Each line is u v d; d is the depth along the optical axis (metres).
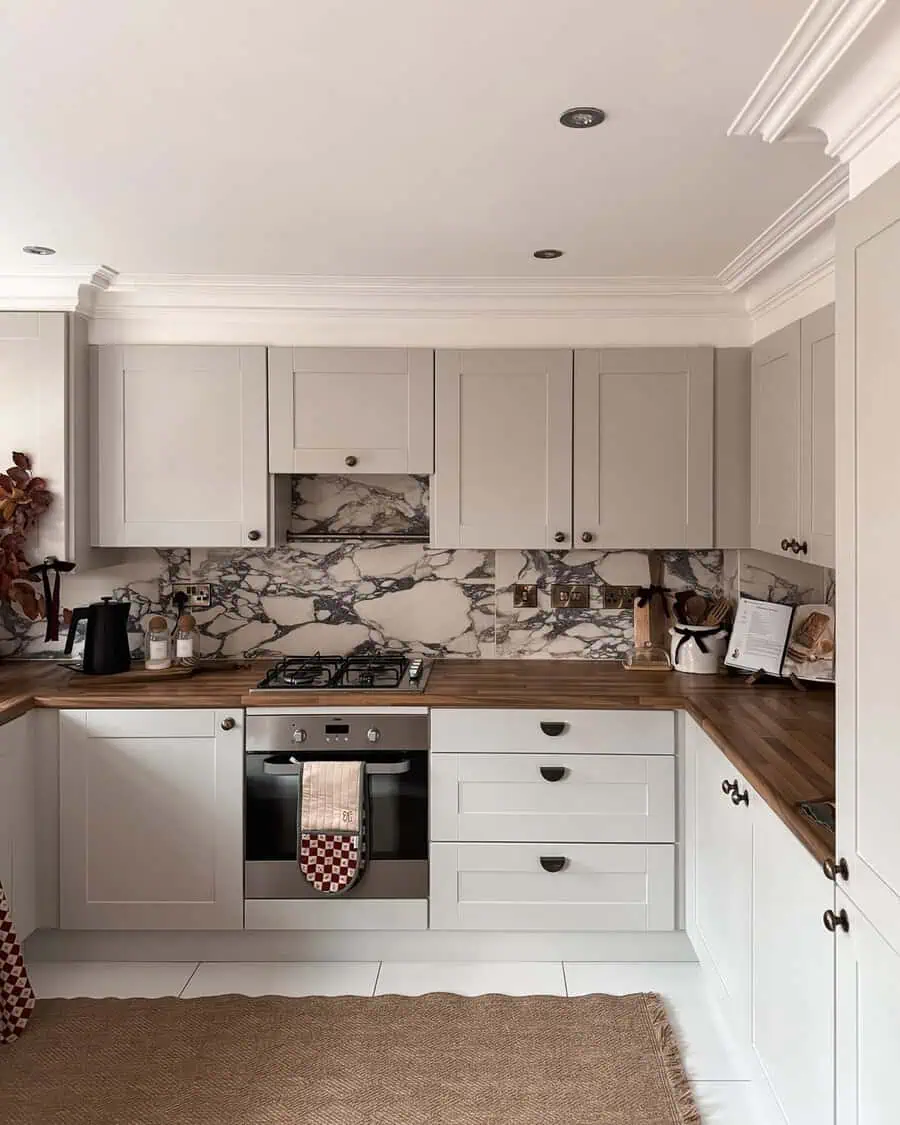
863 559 1.71
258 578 4.18
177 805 3.52
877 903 1.67
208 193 2.72
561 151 2.39
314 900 3.52
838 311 1.81
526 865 3.52
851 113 1.84
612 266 3.53
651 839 3.50
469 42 1.84
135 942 3.59
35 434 3.67
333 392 3.85
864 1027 1.76
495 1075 2.82
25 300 3.67
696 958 3.56
